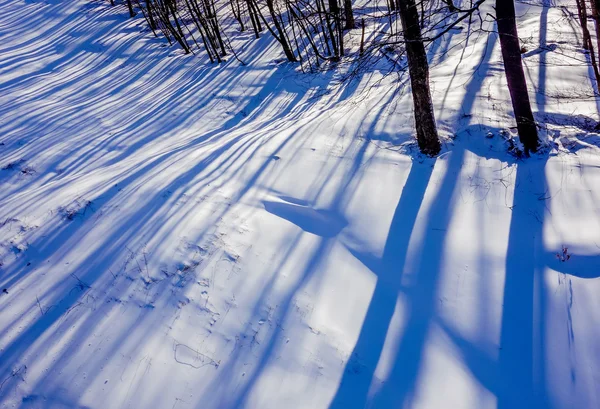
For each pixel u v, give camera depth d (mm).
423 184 6547
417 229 5891
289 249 5781
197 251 5750
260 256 5680
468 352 4480
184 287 5289
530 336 4523
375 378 4332
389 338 4691
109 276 5516
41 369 4547
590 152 6477
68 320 5027
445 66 10156
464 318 4785
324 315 4926
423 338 4652
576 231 5449
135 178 7434
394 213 6188
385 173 6867
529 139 6543
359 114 8430
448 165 6730
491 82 8352
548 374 4199
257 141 8219
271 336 4738
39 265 5832
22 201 7309
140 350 4641
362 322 4867
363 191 6613
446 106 7906
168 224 6227
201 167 7527
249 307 5051
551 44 9891
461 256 5441
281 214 6387
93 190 7215
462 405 4059
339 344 4625
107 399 4250
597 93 7656
